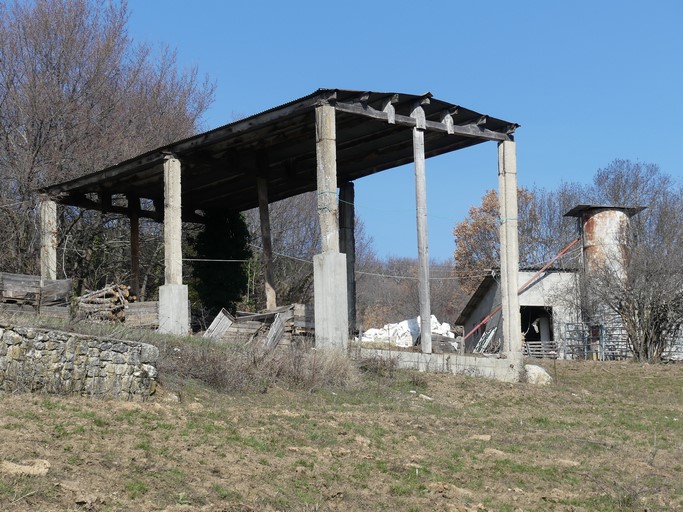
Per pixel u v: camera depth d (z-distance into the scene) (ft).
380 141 84.58
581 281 118.21
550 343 120.98
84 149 108.78
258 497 31.24
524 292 123.75
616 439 52.31
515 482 38.83
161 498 29.30
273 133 79.30
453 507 32.94
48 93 106.52
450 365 75.31
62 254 106.22
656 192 174.70
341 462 38.34
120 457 32.91
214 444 37.55
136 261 95.25
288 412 48.60
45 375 42.96
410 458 40.96
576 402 69.26
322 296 66.90
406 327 130.21
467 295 222.69
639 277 109.70
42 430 34.96
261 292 142.31
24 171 102.12
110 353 45.32
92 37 116.57
